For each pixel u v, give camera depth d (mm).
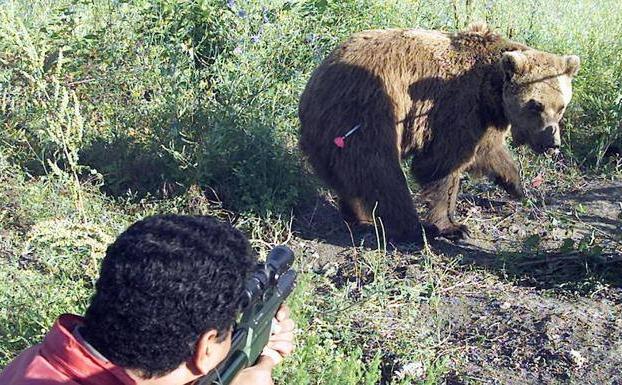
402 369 4352
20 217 5598
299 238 6066
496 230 6453
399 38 6066
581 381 4457
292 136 6906
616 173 7461
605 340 4812
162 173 6410
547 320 4996
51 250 4676
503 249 6102
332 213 6504
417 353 4555
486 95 6109
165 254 1944
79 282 4301
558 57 6090
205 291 1953
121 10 7504
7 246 5246
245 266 2064
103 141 6605
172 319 1928
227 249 2031
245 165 6402
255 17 7449
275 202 6234
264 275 2234
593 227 6234
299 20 7742
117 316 1926
